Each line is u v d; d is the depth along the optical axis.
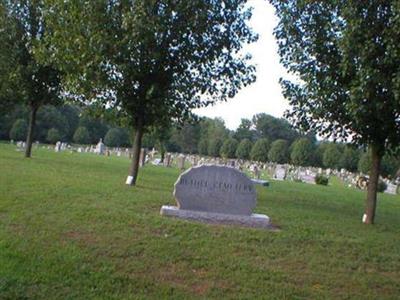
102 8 14.38
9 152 30.77
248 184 10.86
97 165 25.77
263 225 10.52
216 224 10.26
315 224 11.38
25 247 7.75
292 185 29.42
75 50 14.88
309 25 12.66
